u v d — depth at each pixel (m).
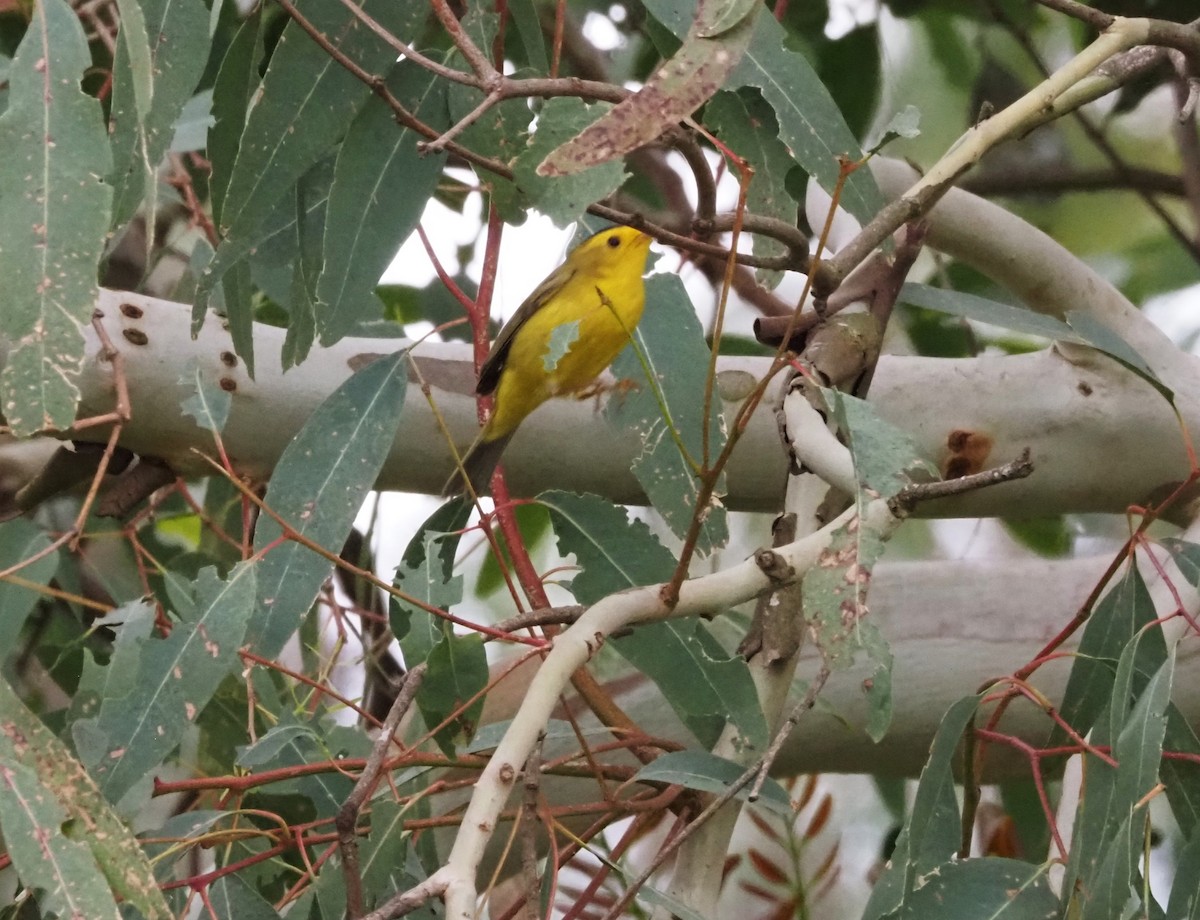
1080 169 5.62
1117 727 2.43
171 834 2.65
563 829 2.47
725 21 1.97
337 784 2.87
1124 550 2.58
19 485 4.03
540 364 3.34
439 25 4.00
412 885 2.83
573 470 3.61
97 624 2.67
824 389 2.22
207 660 2.46
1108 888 2.24
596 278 3.33
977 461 3.54
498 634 2.36
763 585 2.24
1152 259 6.25
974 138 2.67
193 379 2.81
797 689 3.52
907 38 5.84
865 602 2.10
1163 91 6.21
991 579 3.60
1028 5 5.55
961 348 5.24
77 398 2.08
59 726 3.40
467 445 3.55
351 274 2.80
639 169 4.83
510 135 2.83
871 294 3.12
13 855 2.07
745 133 2.90
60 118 2.15
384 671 4.23
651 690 3.64
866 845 5.25
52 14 2.18
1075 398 3.52
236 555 4.46
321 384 3.50
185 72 2.50
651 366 2.94
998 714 2.70
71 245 2.11
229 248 2.72
